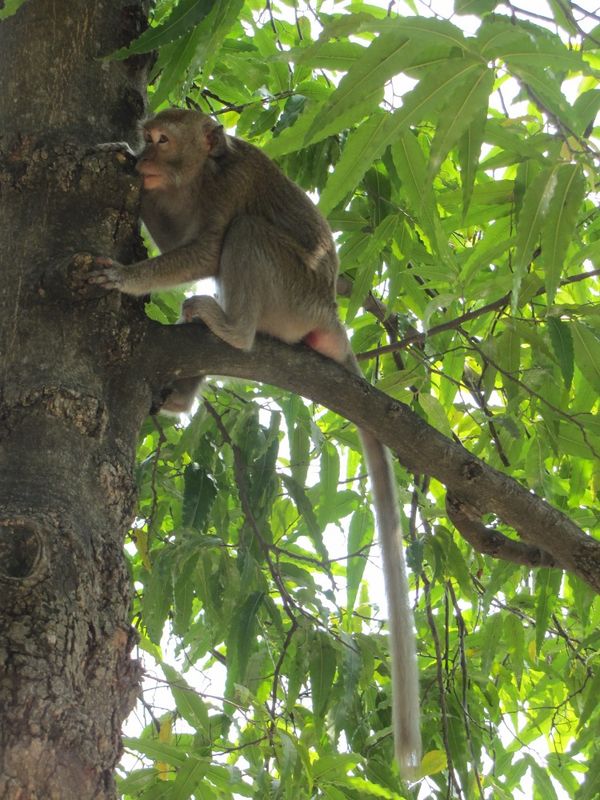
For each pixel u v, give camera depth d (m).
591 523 6.93
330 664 5.96
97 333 4.10
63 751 3.05
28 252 4.14
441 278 6.18
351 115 3.87
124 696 3.46
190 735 6.34
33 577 3.27
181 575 6.14
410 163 5.00
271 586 7.43
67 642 3.24
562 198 4.06
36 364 3.90
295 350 4.89
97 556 3.57
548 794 7.45
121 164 4.39
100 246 4.26
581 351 5.89
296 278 6.20
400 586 5.78
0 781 2.91
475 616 7.73
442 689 6.34
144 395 4.30
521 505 5.00
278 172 6.61
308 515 6.36
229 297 5.92
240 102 7.27
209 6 4.41
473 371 7.84
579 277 5.83
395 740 5.30
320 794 5.66
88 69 4.56
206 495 6.23
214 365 4.65
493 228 5.94
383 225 6.18
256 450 6.42
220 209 6.20
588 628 7.37
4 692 3.05
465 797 6.59
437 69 3.46
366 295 6.36
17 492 3.56
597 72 3.43
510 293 5.79
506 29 3.31
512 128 5.58
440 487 7.62
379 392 4.94
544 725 8.02
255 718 5.93
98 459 3.84
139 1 4.86
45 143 4.33
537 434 6.50
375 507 6.02
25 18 4.54
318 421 7.70
